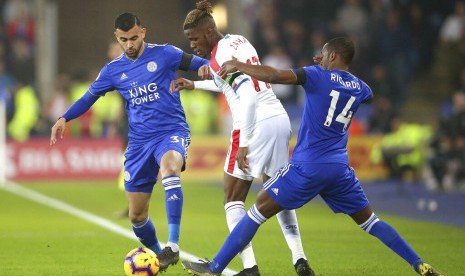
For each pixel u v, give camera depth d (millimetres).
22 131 80562
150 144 29672
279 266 31531
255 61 28188
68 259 33250
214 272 26844
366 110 85812
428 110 88562
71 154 78062
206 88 29703
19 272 30156
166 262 27641
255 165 28297
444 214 52531
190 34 28375
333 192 27094
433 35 92688
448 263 32344
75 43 99375
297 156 26703
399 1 93438
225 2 92938
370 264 32125
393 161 67375
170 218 28266
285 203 26547
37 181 76750
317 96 26562
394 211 54531
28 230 42781
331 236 40969
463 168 69250
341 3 94375
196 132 85188
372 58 88000
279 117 28578
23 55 89188
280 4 94062
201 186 72562
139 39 29500
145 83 29672
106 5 100062
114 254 34625
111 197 61781
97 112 80562
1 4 93812
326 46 27562
